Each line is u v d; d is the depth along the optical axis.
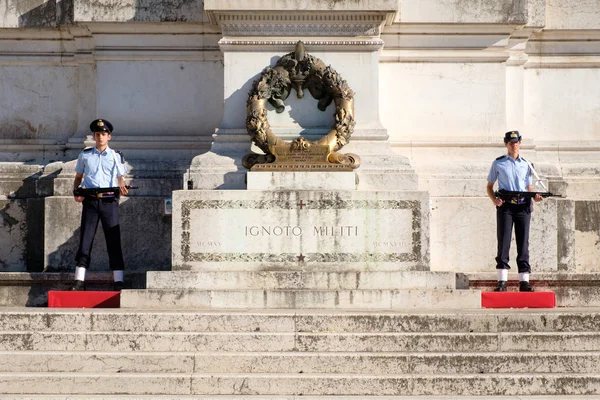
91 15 20.27
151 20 20.31
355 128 19.14
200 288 17.25
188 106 20.64
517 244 18.03
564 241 19.69
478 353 14.13
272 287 17.25
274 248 17.80
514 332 14.70
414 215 17.86
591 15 21.12
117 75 20.67
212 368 14.09
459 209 19.58
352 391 13.62
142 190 19.80
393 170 18.77
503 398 13.40
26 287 18.84
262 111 18.72
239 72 19.27
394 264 17.81
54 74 21.25
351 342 14.47
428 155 20.11
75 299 17.08
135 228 19.62
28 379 13.68
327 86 18.94
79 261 17.86
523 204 17.91
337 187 18.25
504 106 20.36
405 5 20.23
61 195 19.73
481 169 19.86
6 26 20.92
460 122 20.34
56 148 20.92
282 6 18.95
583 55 21.19
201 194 17.84
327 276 17.25
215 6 18.91
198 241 17.81
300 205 17.81
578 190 20.64
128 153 20.48
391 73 20.42
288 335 14.50
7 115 21.20
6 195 20.27
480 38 20.41
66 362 14.12
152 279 17.31
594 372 14.06
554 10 21.19
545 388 13.68
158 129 20.64
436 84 20.39
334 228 17.81
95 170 18.02
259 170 18.34
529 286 17.88
